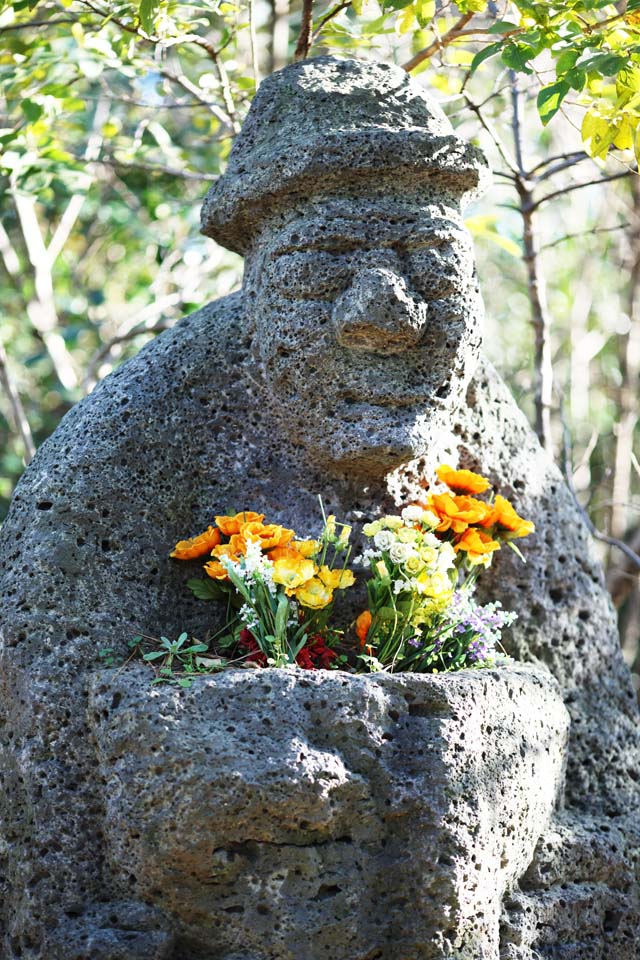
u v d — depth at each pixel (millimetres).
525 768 2381
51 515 2457
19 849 2322
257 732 2141
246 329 2660
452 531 2533
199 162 5234
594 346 5891
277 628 2293
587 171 5488
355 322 2350
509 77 4398
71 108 4199
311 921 2154
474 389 2871
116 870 2260
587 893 2559
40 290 5391
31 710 2326
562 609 2875
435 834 2205
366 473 2578
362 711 2193
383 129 2408
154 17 3127
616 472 5074
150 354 2682
